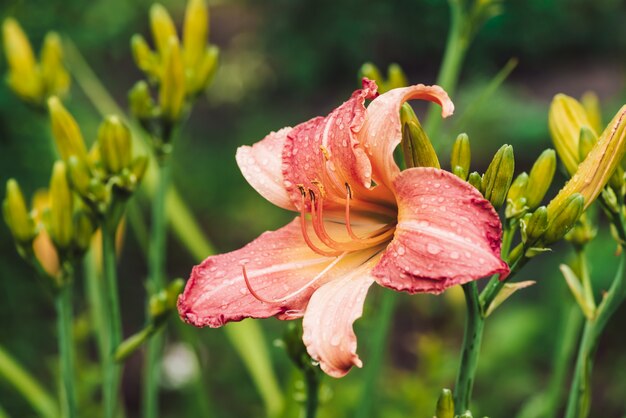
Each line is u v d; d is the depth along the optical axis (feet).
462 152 1.65
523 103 7.48
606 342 4.92
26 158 4.38
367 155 1.60
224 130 9.07
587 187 1.62
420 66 9.96
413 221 1.52
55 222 1.91
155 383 2.16
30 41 4.68
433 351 2.71
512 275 1.63
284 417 2.05
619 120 1.60
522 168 7.22
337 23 9.55
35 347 4.26
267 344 4.37
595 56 9.64
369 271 1.56
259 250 1.66
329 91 9.91
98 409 2.74
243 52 10.03
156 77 2.20
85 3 5.33
